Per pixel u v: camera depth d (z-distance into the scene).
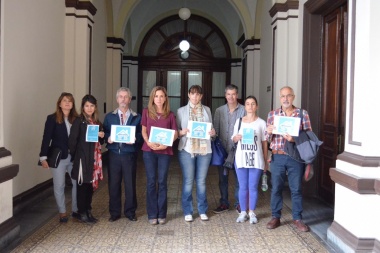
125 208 4.68
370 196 3.46
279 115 4.35
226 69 14.14
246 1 10.00
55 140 4.43
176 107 14.19
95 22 8.02
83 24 6.89
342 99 5.11
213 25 14.07
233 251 3.74
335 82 5.38
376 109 3.47
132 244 3.88
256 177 4.61
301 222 4.39
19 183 5.00
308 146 4.13
